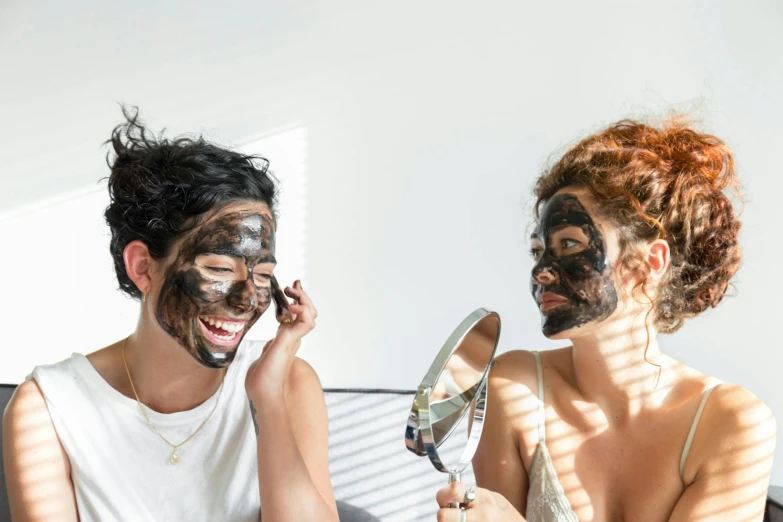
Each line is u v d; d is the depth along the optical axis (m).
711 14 2.09
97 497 1.22
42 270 2.29
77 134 2.28
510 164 2.16
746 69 2.08
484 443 1.27
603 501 1.18
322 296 2.21
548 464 1.19
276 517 1.14
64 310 2.29
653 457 1.17
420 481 1.57
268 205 1.22
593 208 1.12
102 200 2.28
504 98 2.16
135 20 2.27
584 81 2.13
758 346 2.06
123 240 1.19
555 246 1.14
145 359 1.23
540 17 2.15
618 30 2.12
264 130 2.23
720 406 1.14
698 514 1.10
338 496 1.58
